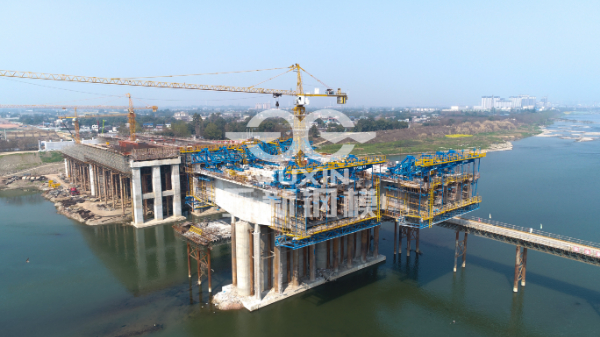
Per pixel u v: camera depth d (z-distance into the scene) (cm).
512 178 16325
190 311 6494
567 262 8100
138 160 10806
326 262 7700
